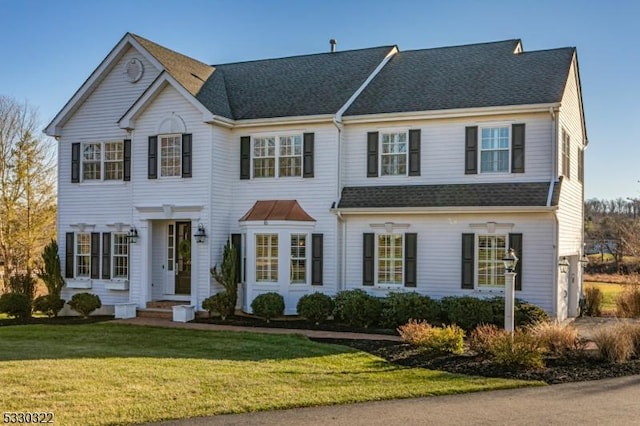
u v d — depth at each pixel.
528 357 12.48
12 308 21.00
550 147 18.89
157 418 8.59
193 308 20.86
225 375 11.30
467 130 19.89
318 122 21.05
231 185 22.30
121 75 23.39
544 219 18.47
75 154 23.94
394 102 21.22
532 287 18.58
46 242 36.62
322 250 20.98
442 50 24.55
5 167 35.59
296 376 11.48
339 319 19.83
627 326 14.53
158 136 22.06
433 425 8.61
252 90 23.97
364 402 9.83
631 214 44.09
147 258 22.22
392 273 20.47
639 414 9.27
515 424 8.70
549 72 20.61
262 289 20.88
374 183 21.02
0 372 11.02
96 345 14.98
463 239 19.42
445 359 13.32
